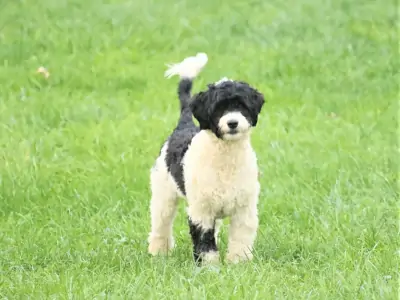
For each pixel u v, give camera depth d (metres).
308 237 11.51
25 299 9.80
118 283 9.91
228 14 25.17
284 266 10.62
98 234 12.14
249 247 10.78
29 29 24.00
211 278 9.96
